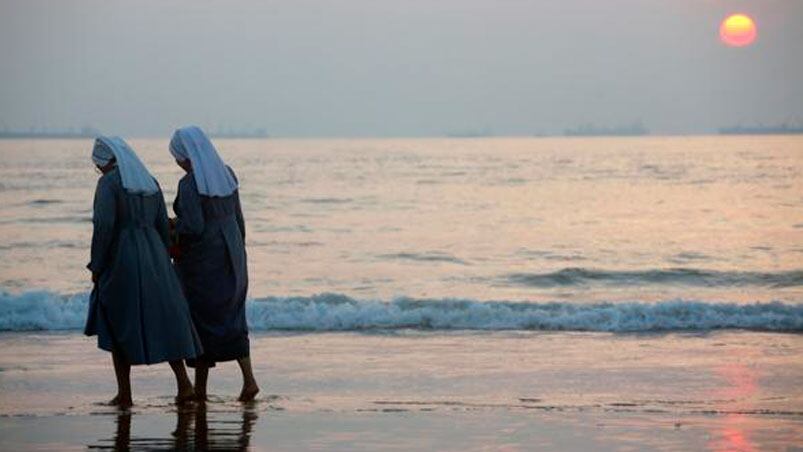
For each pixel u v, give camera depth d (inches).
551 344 644.1
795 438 386.0
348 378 525.7
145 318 442.0
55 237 1788.9
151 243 446.6
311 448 374.3
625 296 1073.5
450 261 1471.5
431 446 376.5
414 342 654.5
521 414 432.8
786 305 743.1
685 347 629.9
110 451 369.7
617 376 527.8
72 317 717.3
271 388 499.5
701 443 378.6
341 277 1273.4
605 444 377.7
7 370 546.0
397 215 2340.1
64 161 6609.3
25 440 385.4
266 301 820.6
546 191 3319.4
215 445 378.6
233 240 464.1
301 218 2235.5
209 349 462.3
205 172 458.0
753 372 538.6
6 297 732.0
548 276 1259.2
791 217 2203.5
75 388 496.7
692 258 1482.5
